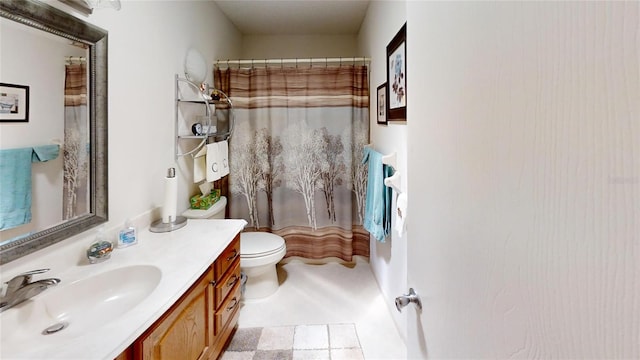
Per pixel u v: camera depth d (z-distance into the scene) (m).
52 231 1.13
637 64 0.30
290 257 2.97
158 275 1.20
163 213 1.72
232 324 1.84
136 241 1.49
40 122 1.10
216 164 2.25
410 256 0.96
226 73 2.70
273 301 2.32
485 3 0.53
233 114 2.51
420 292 0.87
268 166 2.79
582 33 0.35
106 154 1.37
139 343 0.91
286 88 2.74
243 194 2.77
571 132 0.36
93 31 1.28
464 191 0.61
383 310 2.19
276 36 3.54
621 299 0.32
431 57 0.77
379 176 2.00
